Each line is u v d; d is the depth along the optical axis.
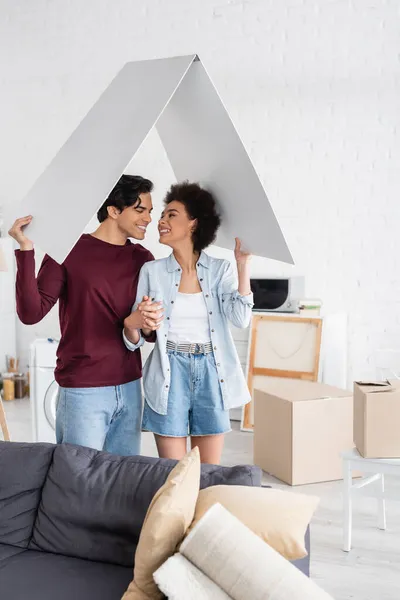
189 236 2.75
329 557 3.21
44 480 2.49
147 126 2.33
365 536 3.43
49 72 6.15
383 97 5.27
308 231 5.51
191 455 2.18
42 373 4.52
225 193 2.78
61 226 2.41
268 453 4.31
